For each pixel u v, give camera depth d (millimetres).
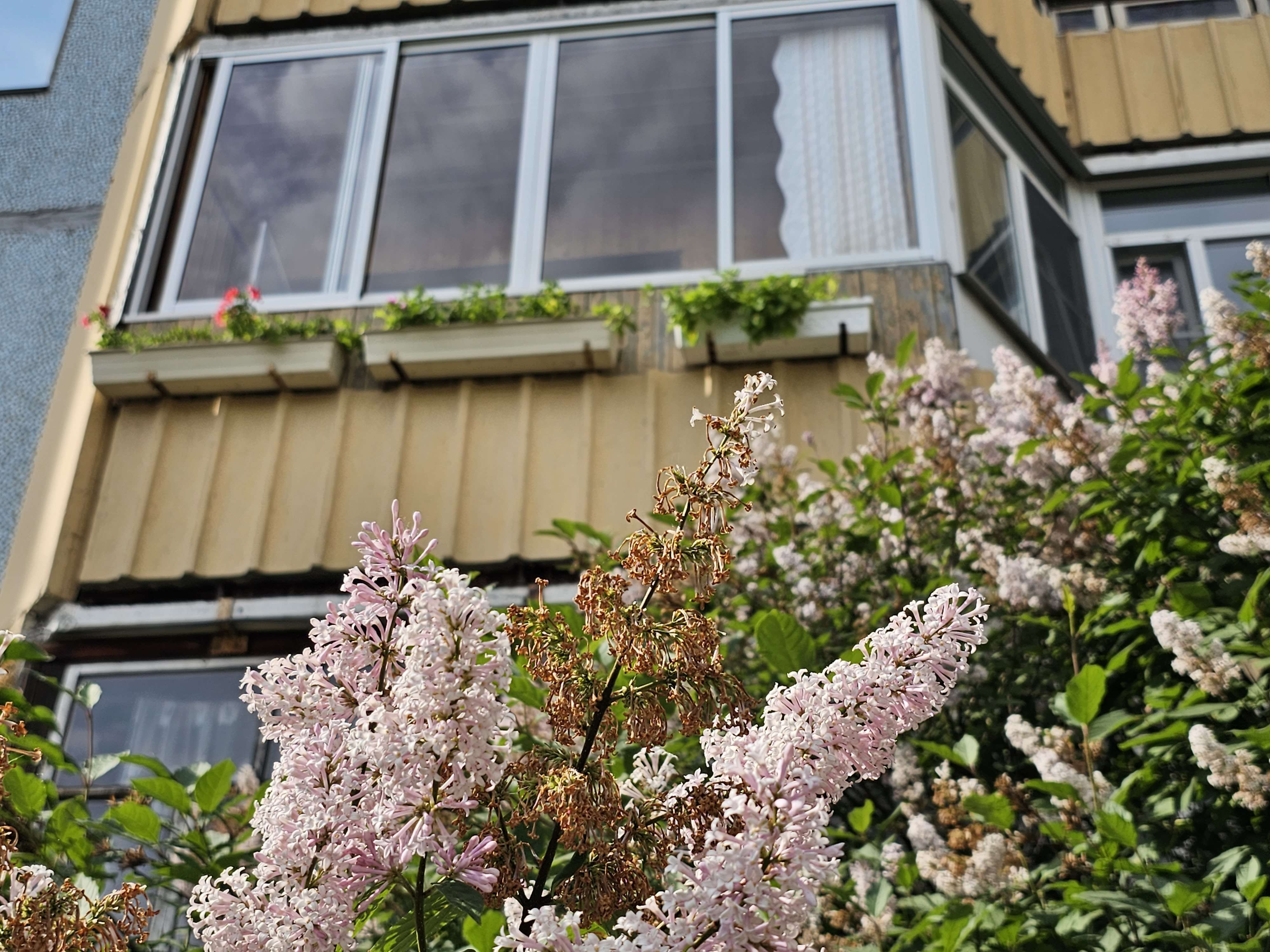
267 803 1038
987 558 3283
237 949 997
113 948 1153
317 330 5605
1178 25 8273
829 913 2268
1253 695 2213
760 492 4090
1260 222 7629
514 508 5156
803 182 5996
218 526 5281
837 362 5312
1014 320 6117
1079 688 2229
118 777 4957
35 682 5109
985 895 2125
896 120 6105
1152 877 2008
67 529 5293
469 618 958
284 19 6738
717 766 1013
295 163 6355
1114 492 3141
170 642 5207
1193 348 3494
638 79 6395
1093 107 8086
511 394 5445
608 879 1052
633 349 5535
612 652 1130
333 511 5242
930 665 1032
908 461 3955
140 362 5535
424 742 955
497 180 6188
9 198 6441
